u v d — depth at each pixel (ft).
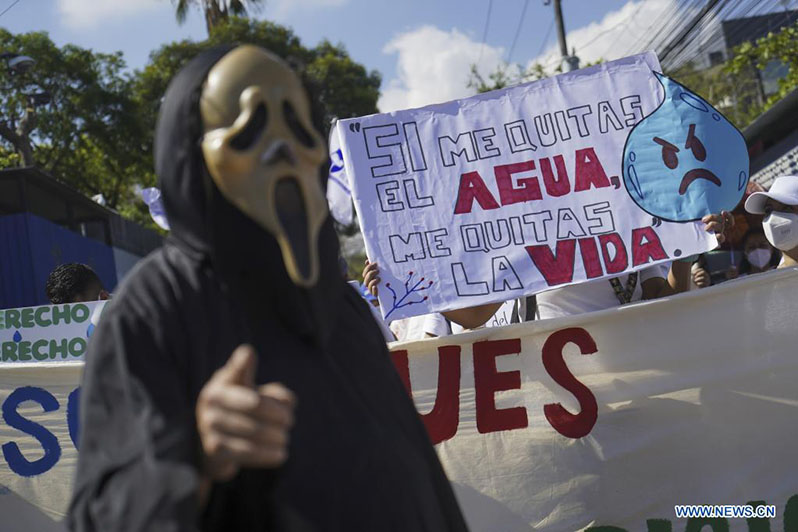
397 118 11.96
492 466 10.94
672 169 11.49
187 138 4.71
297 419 4.54
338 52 94.84
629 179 11.57
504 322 13.52
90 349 4.39
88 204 53.11
